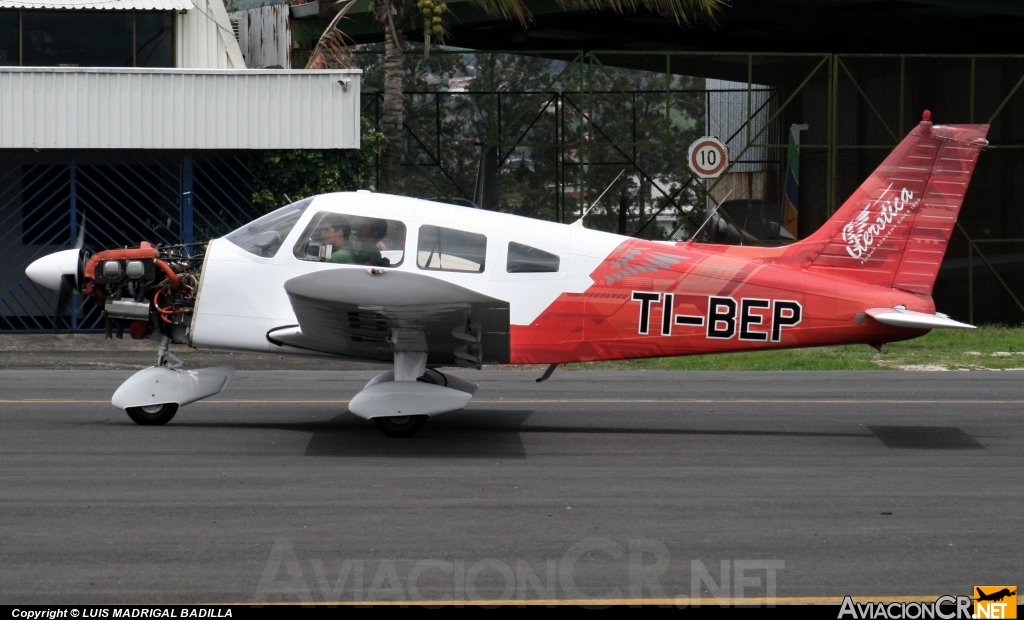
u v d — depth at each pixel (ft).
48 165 171.42
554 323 88.84
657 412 101.96
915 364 140.67
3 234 170.09
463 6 190.19
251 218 169.17
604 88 281.33
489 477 73.72
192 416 96.07
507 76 249.55
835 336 89.86
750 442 88.02
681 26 209.05
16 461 76.74
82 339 153.79
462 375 127.65
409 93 175.32
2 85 149.28
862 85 193.06
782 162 195.00
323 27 194.29
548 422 95.96
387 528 61.16
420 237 87.56
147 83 153.48
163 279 90.79
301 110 158.40
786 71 196.13
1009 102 187.21
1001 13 188.14
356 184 166.20
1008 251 186.70
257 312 88.02
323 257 87.61
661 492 70.23
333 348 88.43
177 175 172.04
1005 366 139.03
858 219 90.02
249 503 65.98
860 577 54.13
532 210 241.55
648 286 88.79
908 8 194.29
